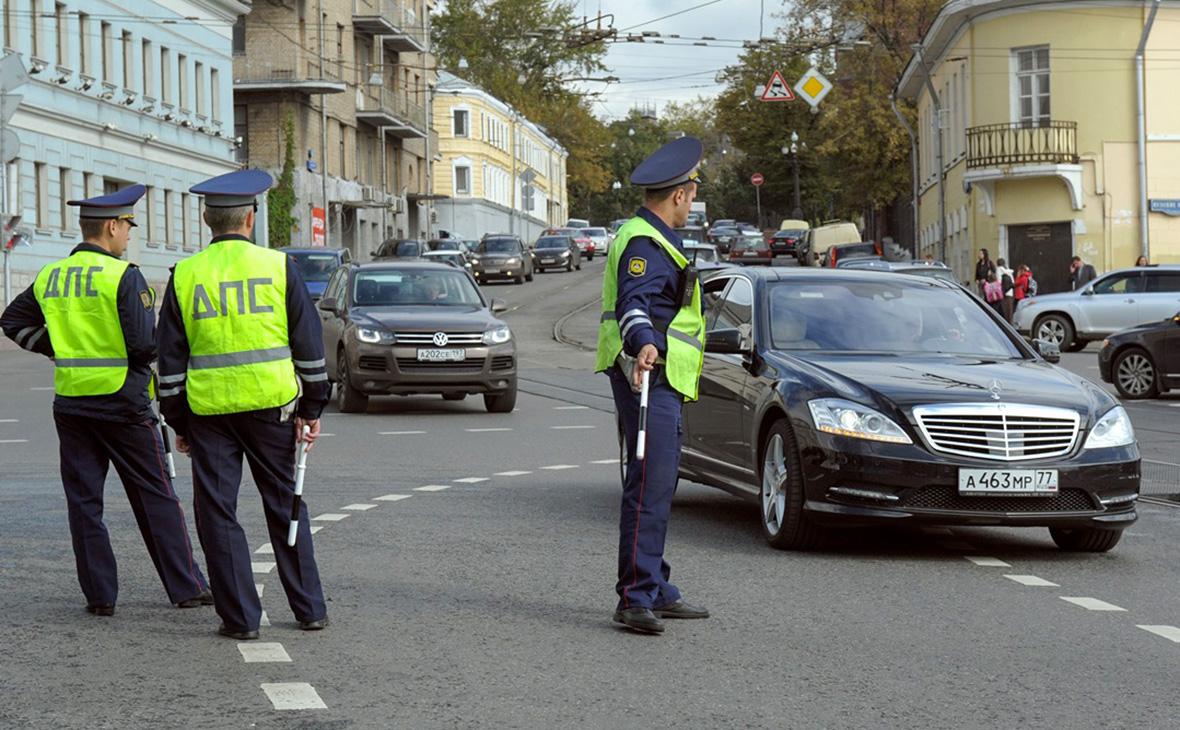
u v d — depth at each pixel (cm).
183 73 11069
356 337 4084
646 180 1475
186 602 1588
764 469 2055
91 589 1545
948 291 2297
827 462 1909
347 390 4116
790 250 17412
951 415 1894
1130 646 1457
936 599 1684
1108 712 1209
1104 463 1916
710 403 2255
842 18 12525
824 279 2280
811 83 7850
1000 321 2253
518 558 1914
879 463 1883
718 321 2347
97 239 1573
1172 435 3591
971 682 1305
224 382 1410
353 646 1414
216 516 1428
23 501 2398
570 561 1894
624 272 1463
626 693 1250
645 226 1474
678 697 1239
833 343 2152
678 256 1479
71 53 9175
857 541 2088
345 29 14362
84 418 1536
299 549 1472
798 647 1433
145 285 1558
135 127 10125
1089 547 2020
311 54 13250
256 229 12812
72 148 9175
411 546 2000
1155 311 6719
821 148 13725
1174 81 8862
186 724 1141
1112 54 8900
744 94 18275
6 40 8381
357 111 14788
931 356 2122
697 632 1495
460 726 1145
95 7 9519
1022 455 1895
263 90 12912
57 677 1288
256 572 1808
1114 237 8931
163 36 10619
